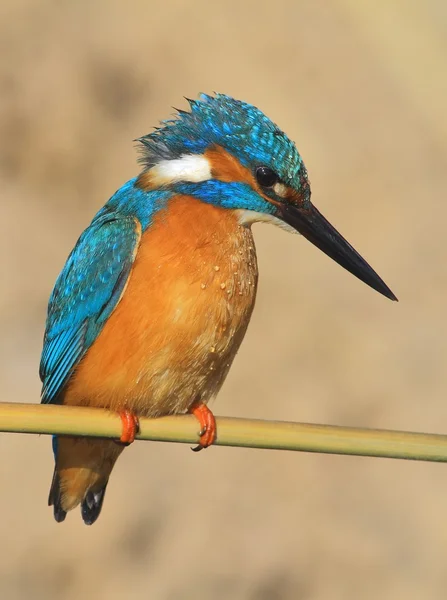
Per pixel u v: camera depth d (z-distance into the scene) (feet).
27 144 57.16
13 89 59.62
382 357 48.42
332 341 48.91
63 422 18.57
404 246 54.75
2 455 42.96
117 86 61.41
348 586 40.16
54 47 62.54
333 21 68.44
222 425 18.43
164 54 63.67
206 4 67.67
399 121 61.77
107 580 39.32
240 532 41.19
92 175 56.80
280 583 39.96
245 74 63.31
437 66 65.62
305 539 41.24
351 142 60.23
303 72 64.23
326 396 46.57
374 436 18.40
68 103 59.41
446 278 52.85
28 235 53.06
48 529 40.55
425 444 18.39
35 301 49.80
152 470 43.11
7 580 39.01
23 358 47.26
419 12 69.00
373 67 65.16
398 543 41.39
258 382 47.09
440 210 56.70
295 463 44.04
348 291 51.96
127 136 58.70
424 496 43.27
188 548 40.50
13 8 64.59
